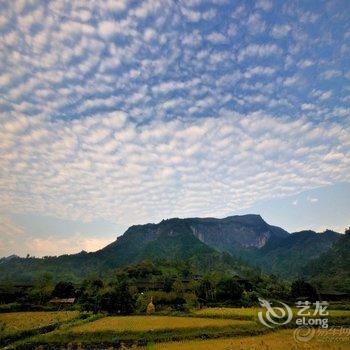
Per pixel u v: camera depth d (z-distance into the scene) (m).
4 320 88.12
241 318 86.69
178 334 69.31
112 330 70.19
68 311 113.19
